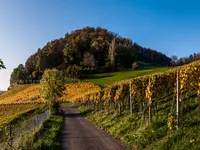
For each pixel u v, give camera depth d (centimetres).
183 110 2306
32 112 6544
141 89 3419
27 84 18462
